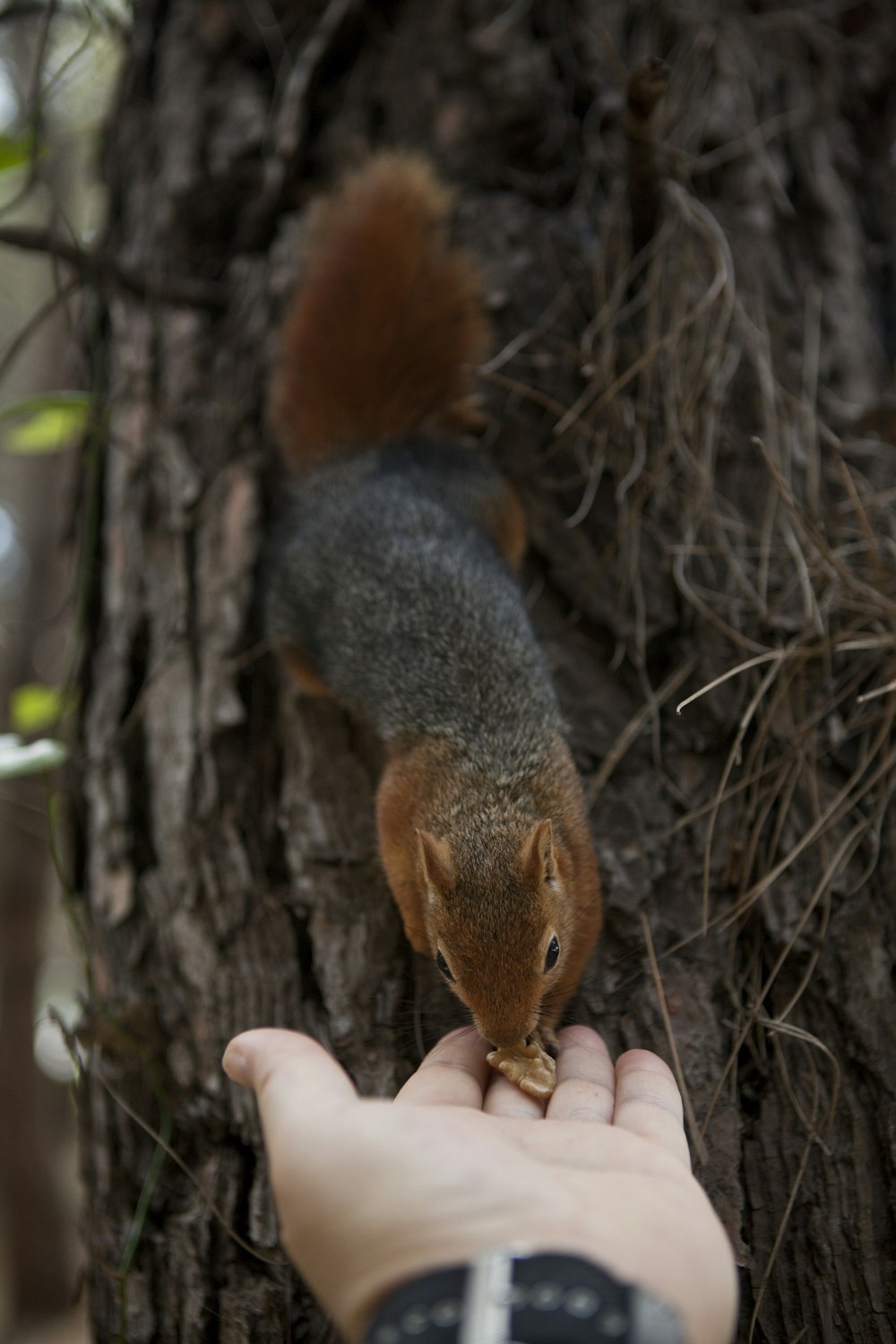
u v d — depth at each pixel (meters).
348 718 0.94
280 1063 0.78
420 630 0.92
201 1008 0.89
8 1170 1.76
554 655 0.93
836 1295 0.83
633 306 0.97
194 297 1.02
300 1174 0.75
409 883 0.87
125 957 0.91
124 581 0.98
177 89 1.05
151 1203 0.87
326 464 0.98
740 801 0.89
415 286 0.99
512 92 1.02
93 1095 0.90
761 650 0.92
